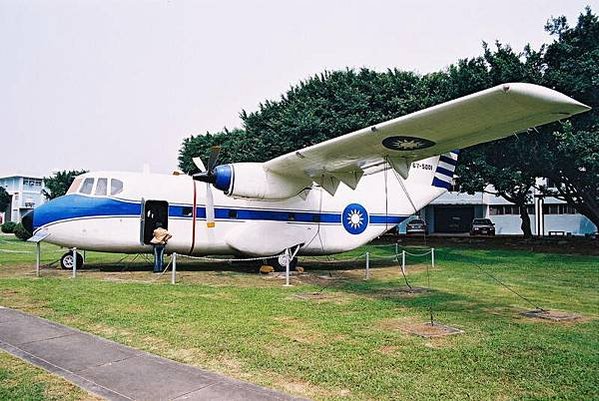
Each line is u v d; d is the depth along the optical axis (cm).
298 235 1529
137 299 916
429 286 1175
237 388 473
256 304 898
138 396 448
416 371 527
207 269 1537
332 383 491
